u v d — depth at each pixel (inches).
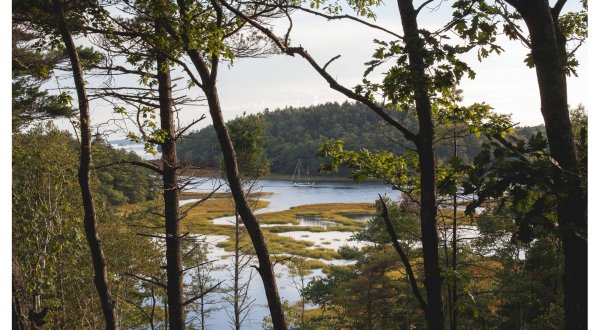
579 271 101.7
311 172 5078.7
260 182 4515.3
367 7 292.4
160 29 300.4
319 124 6038.4
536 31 112.3
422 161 201.6
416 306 696.4
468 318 556.7
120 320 714.8
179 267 358.9
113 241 737.6
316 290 813.2
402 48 164.7
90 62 325.7
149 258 792.3
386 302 790.5
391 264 749.3
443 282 210.7
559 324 621.6
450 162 112.2
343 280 810.2
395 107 216.1
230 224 2081.7
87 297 665.6
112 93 318.7
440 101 252.1
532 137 106.7
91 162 286.8
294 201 3046.3
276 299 276.8
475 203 105.6
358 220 2212.1
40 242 404.2
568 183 99.6
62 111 738.8
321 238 1790.1
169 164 351.6
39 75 293.6
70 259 531.5
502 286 625.9
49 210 432.8
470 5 143.7
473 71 161.9
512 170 101.8
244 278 1187.9
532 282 631.2
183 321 357.7
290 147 5413.4
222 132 281.1
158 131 302.7
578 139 118.6
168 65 330.0
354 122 5733.3
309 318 884.6
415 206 633.0
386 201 716.0
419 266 703.7
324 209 2564.0
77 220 494.6
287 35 217.6
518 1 113.3
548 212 104.3
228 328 892.0
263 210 2623.0
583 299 101.3
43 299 544.7
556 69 110.8
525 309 725.3
